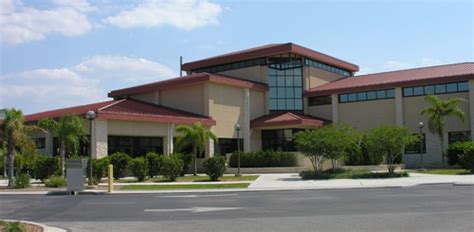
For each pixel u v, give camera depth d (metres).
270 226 11.91
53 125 30.88
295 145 40.59
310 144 31.67
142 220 13.53
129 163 30.73
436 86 41.91
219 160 31.02
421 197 18.41
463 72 40.59
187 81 41.22
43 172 30.44
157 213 15.03
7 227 10.33
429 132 41.72
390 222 12.14
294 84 47.09
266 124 42.84
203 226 12.14
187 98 42.16
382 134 30.80
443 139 41.19
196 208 16.16
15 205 18.75
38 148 36.56
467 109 40.19
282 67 47.00
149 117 35.62
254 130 44.50
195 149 35.31
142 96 45.44
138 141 37.19
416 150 42.22
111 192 23.92
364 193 20.94
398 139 30.59
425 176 30.64
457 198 17.75
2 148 28.81
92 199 20.77
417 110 42.56
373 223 12.03
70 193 24.05
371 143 31.25
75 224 13.02
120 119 34.03
